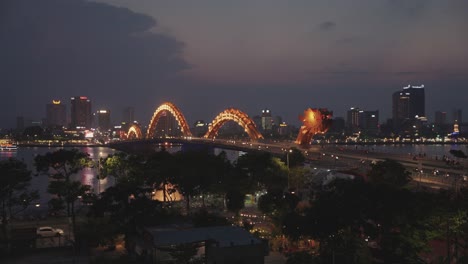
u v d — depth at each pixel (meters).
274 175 128.50
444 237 70.50
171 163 131.62
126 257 79.88
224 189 120.50
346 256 72.31
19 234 91.38
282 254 83.56
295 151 167.88
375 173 116.06
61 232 96.06
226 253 71.12
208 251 72.56
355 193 74.44
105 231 88.88
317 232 72.31
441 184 117.25
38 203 143.38
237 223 102.75
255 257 72.50
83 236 89.06
